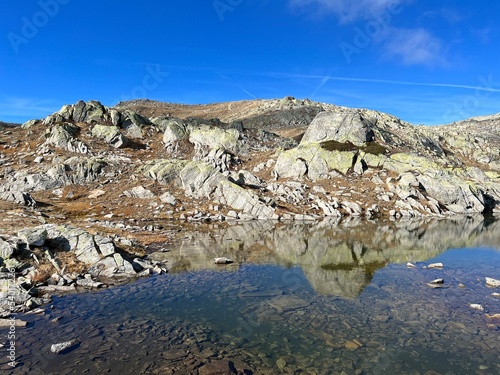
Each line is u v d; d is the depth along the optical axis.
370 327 12.78
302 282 18.31
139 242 27.41
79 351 10.74
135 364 10.04
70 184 45.41
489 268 21.23
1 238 18.59
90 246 20.34
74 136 58.81
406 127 97.25
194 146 65.00
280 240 29.75
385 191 50.34
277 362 10.27
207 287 17.39
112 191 44.31
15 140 58.34
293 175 55.91
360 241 29.50
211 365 10.04
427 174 53.28
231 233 32.81
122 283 17.95
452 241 29.70
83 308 14.46
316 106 164.00
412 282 18.30
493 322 13.25
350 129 62.31
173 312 14.11
